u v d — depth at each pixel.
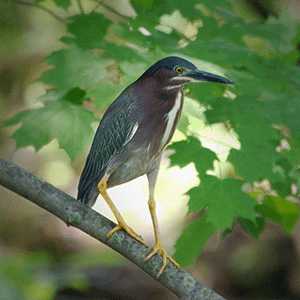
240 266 18.62
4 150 19.66
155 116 9.15
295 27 10.95
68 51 9.23
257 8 14.32
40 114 8.95
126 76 9.21
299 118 8.69
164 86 9.12
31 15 19.44
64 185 19.42
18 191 8.45
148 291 17.84
